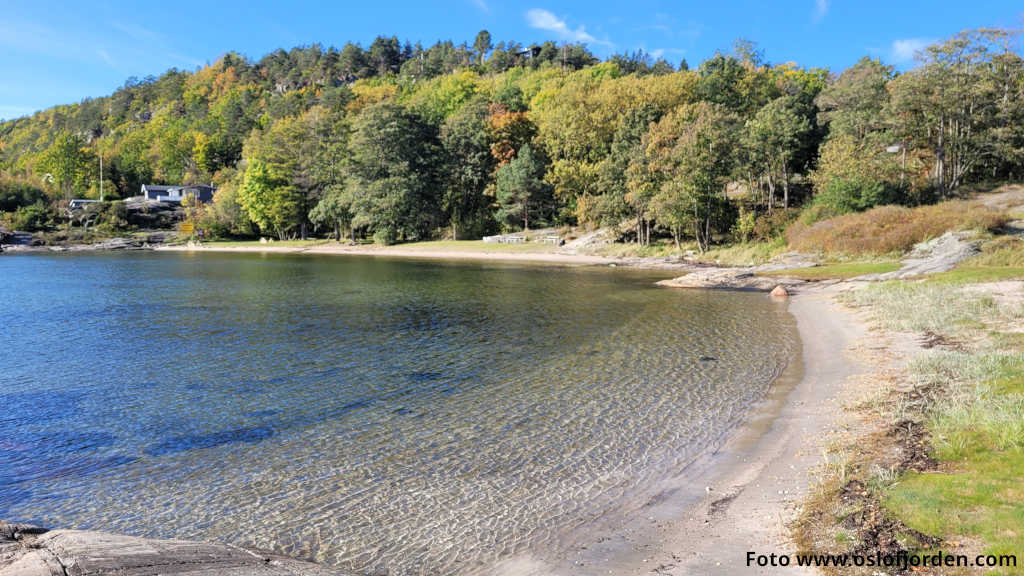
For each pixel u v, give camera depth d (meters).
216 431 12.89
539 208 91.06
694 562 7.24
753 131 66.44
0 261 72.25
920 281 29.97
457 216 98.69
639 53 196.50
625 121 76.81
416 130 95.81
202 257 82.75
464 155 98.31
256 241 116.44
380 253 89.12
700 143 61.09
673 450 11.45
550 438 12.25
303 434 12.68
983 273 29.22
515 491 9.82
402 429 12.93
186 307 31.56
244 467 10.96
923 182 62.50
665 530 8.25
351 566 7.59
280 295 36.97
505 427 12.96
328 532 8.52
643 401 14.65
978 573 5.98
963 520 6.99
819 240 49.88
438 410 14.23
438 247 87.81
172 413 14.10
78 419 13.65
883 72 90.88
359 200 93.50
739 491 9.38
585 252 72.94
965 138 64.81
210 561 6.57
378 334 23.91
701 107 65.31
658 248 67.69
